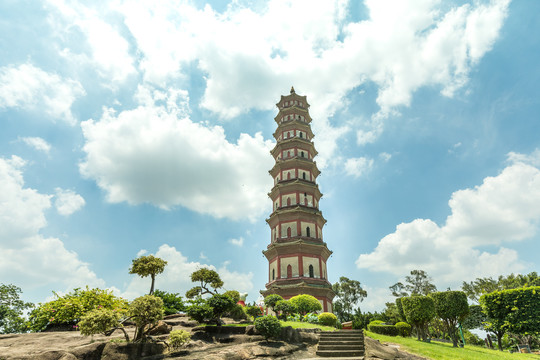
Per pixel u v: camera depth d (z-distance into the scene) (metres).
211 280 32.78
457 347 25.27
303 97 58.75
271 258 45.47
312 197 48.59
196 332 21.08
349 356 19.02
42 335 19.58
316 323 29.44
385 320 60.22
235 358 17.12
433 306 27.25
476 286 66.88
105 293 25.03
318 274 42.66
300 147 52.47
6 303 43.12
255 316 31.56
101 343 16.05
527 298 34.66
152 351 17.20
